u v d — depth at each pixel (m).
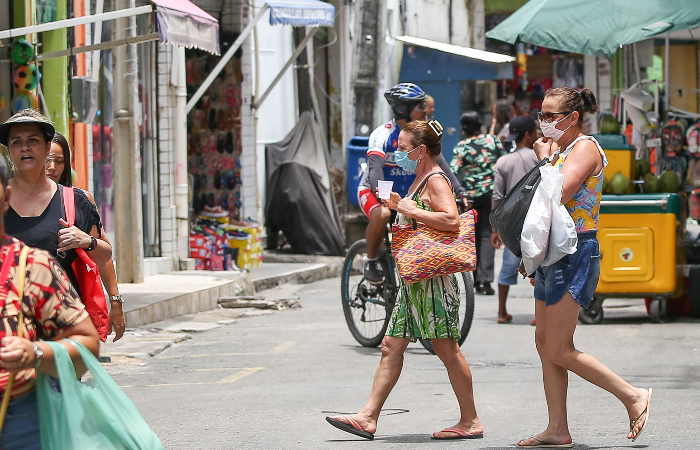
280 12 36.12
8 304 8.57
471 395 15.23
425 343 23.73
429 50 67.25
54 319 8.79
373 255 23.33
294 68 50.66
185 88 37.38
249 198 42.59
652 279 26.31
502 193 28.61
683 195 28.12
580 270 13.88
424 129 15.62
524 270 14.84
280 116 48.91
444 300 15.16
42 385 8.58
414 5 70.62
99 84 32.34
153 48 36.38
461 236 15.31
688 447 13.83
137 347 24.52
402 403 17.92
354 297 24.88
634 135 34.84
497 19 74.25
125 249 32.66
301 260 43.09
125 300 28.91
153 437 8.91
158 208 36.88
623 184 26.41
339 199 49.25
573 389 18.70
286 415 17.02
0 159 8.73
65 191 12.54
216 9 41.69
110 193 33.22
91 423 8.61
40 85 27.70
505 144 38.38
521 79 73.50
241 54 42.00
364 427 14.94
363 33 48.50
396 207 15.62
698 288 27.38
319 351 24.12
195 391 19.53
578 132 14.33
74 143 29.36
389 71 67.00
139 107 35.66
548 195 13.72
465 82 70.94
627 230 26.30
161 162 36.88
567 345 13.95
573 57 72.69
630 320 27.70
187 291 30.91
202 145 42.16
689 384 18.73
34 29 21.94
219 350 24.64
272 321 29.83
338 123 53.88
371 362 22.47
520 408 17.19
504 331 26.44
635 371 20.20
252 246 40.84
